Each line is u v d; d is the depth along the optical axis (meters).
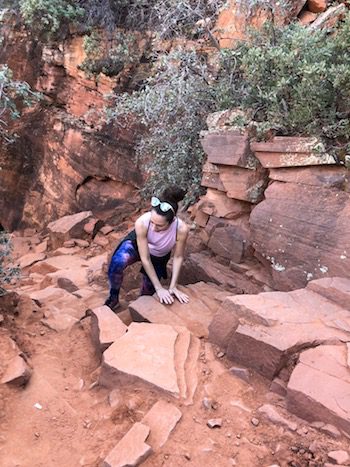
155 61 8.41
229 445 2.59
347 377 2.75
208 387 2.99
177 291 4.11
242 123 4.93
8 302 4.34
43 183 10.53
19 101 10.16
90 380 3.26
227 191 5.00
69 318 4.21
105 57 9.17
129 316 4.19
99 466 2.48
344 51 4.82
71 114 9.92
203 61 7.29
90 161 9.55
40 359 3.54
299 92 4.46
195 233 5.56
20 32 10.20
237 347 3.16
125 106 7.14
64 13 9.18
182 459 2.49
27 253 9.27
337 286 3.54
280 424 2.69
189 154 6.81
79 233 8.93
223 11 7.23
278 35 5.78
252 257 4.81
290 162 4.36
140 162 8.87
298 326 3.15
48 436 2.77
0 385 3.06
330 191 4.09
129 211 9.27
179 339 3.38
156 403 2.81
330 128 4.28
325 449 2.50
